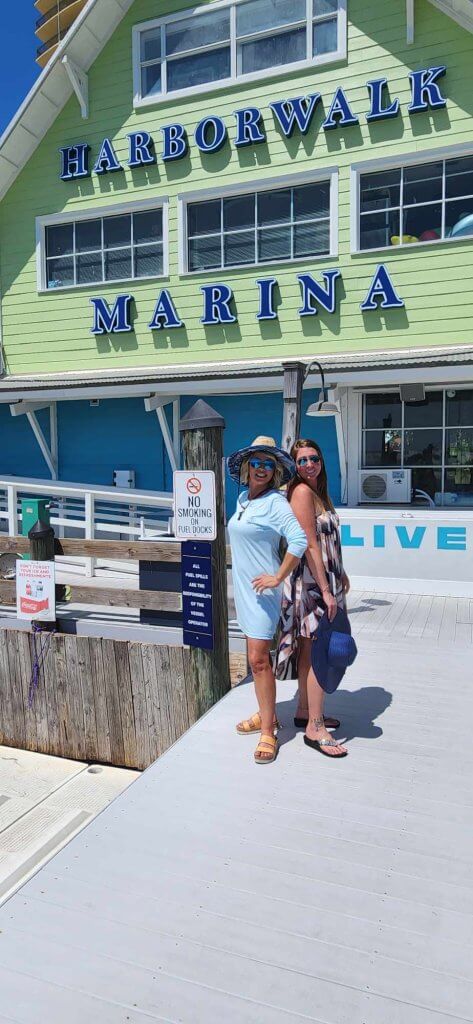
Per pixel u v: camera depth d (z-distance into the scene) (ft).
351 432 32.22
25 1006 7.17
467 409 30.91
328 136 32.89
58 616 23.34
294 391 22.71
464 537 27.04
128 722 19.25
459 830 10.25
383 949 7.85
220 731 14.12
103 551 20.25
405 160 31.63
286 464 12.21
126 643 19.01
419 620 23.47
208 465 15.26
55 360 39.81
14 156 38.99
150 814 10.89
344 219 32.83
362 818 10.62
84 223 38.88
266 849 9.87
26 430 40.27
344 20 32.04
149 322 37.22
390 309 32.42
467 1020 6.86
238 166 34.73
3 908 8.71
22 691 20.65
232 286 35.29
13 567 28.76
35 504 30.04
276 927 8.26
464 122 30.53
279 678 13.03
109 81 36.96
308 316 33.86
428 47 30.83
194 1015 7.00
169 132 35.70
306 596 12.69
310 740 13.14
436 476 31.55
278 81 33.60
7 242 40.42
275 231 34.55
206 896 8.86
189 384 30.83
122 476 37.24
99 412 38.11
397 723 14.33
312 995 7.22
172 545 19.54
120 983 7.45
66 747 20.21
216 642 15.99
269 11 33.68
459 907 8.55
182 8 35.09
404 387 28.50
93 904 8.76
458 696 15.94
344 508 29.07
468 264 31.04
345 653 12.30
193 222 36.35
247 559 12.23
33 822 16.48
